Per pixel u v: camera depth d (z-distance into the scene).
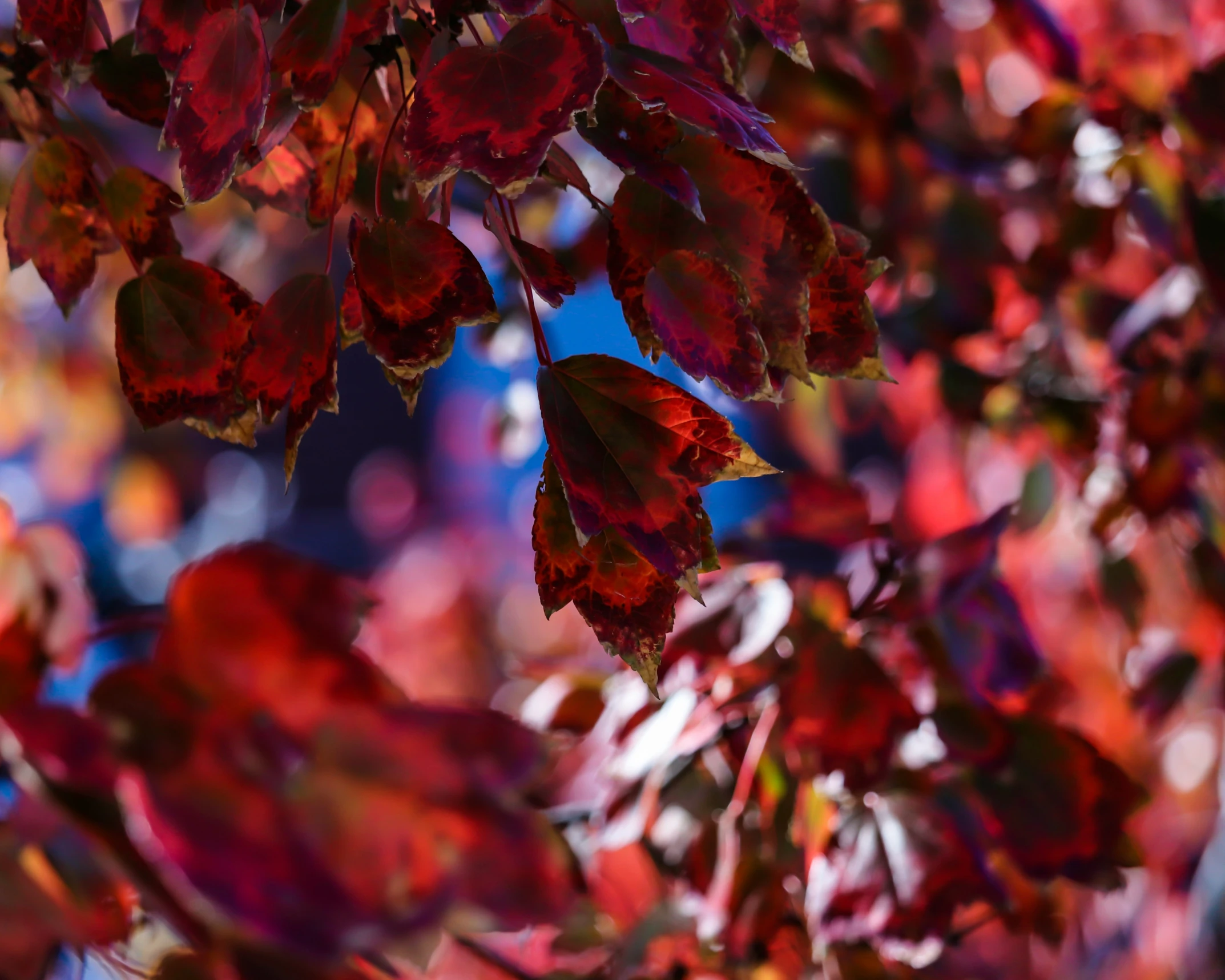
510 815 1.25
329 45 1.32
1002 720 1.56
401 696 1.26
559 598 1.31
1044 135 2.11
